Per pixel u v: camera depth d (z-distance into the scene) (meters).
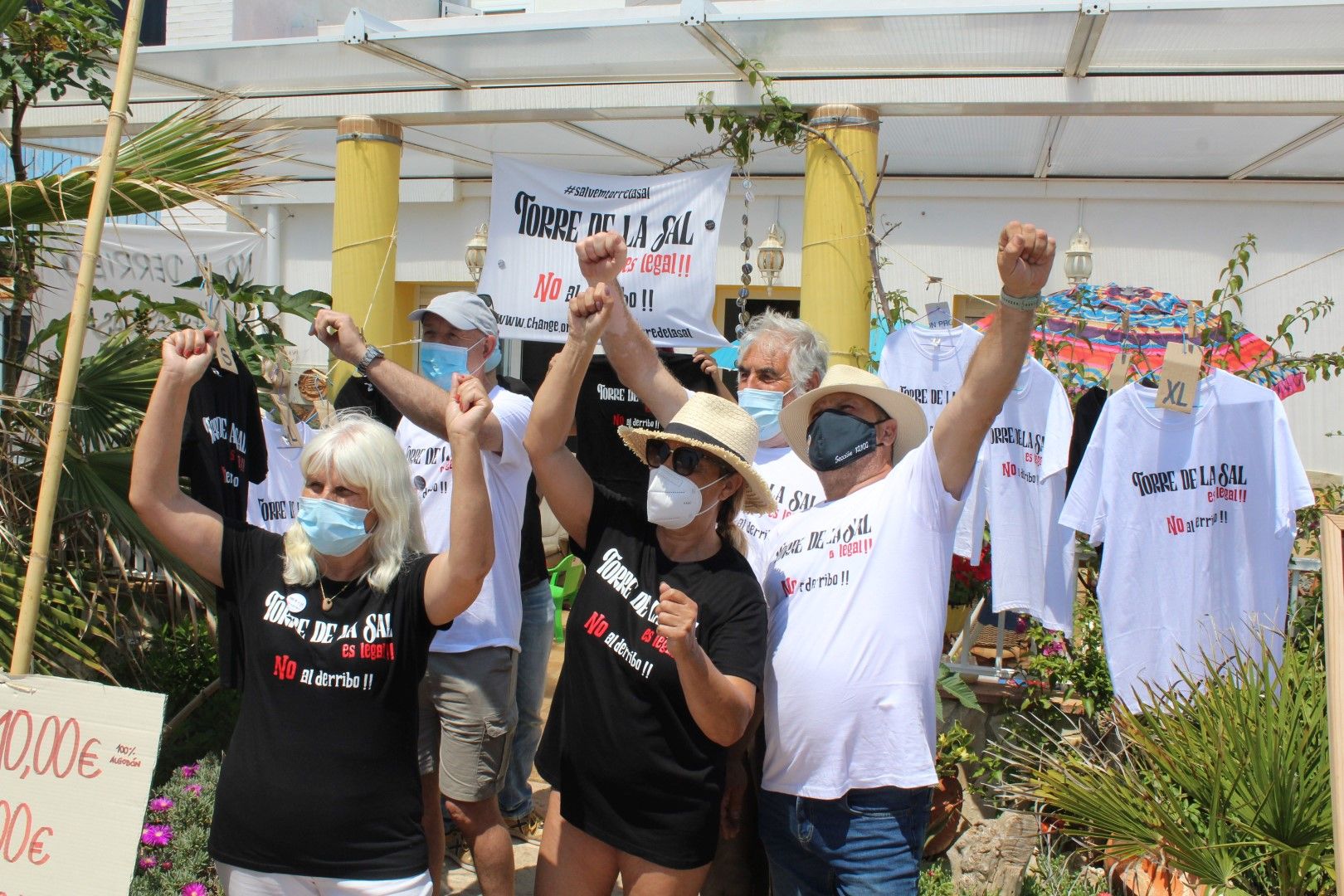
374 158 6.65
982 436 2.89
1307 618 5.27
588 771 2.87
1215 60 5.47
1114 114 5.88
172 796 4.06
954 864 4.15
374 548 2.74
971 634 5.45
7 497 4.09
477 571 2.66
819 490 3.59
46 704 2.66
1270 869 3.81
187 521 2.87
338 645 2.68
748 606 2.87
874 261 5.80
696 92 6.09
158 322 4.96
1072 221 8.84
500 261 5.62
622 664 2.86
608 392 5.47
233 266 8.45
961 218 9.02
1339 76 5.51
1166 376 4.34
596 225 5.50
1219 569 4.45
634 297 5.45
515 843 4.66
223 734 4.79
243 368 3.71
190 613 4.85
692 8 5.18
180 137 4.04
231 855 2.67
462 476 2.66
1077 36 5.10
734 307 9.79
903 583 2.95
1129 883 3.97
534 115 6.50
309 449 2.73
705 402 2.95
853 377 3.20
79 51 4.97
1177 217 8.68
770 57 5.70
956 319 9.09
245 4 10.18
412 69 6.15
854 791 2.88
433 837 3.78
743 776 3.33
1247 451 4.41
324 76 6.43
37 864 2.59
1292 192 8.40
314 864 2.62
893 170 8.84
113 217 4.08
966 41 5.33
